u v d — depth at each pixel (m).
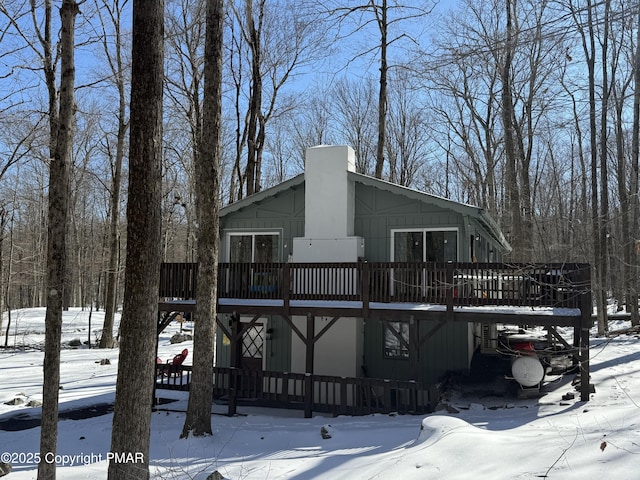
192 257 34.50
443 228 13.88
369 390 11.56
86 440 10.35
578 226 10.66
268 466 7.99
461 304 11.34
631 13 6.50
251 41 23.95
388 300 11.99
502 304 11.05
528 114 24.28
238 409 12.99
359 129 38.66
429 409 11.16
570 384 12.43
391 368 14.05
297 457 8.43
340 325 13.99
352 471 6.97
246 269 13.38
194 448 9.42
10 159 14.67
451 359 13.57
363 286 12.12
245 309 13.04
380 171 20.81
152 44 6.03
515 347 12.70
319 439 9.50
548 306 10.75
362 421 10.71
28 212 40.34
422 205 14.14
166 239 34.72
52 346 6.89
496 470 6.04
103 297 50.88
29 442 10.27
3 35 12.31
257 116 25.23
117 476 5.79
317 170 14.75
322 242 14.31
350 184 14.68
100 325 33.62
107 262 39.66
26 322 33.94
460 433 7.33
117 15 21.98
